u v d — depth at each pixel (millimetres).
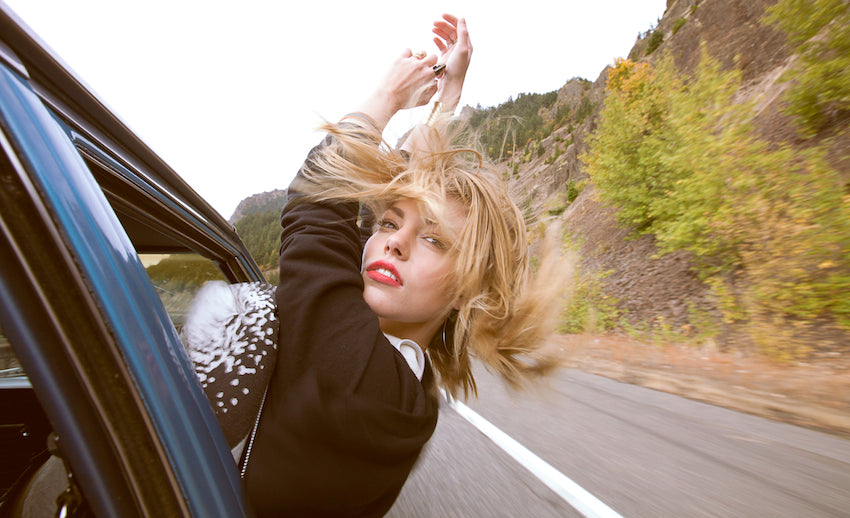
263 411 802
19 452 1358
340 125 1108
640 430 4242
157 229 1386
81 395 488
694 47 34312
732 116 10766
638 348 9664
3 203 442
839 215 8195
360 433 778
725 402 5297
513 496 2832
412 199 1055
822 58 10562
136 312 541
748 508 2703
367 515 970
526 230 1294
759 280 9250
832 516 2604
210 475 604
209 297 892
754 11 29125
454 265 1062
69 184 504
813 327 7730
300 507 796
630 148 16156
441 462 3467
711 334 9539
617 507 2705
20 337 458
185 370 619
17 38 544
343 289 906
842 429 4121
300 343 809
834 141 10859
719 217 10242
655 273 14625
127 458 510
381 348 888
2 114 449
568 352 1341
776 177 9625
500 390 5973
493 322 1184
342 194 991
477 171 1145
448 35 1428
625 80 17266
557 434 4156
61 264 465
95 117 801
